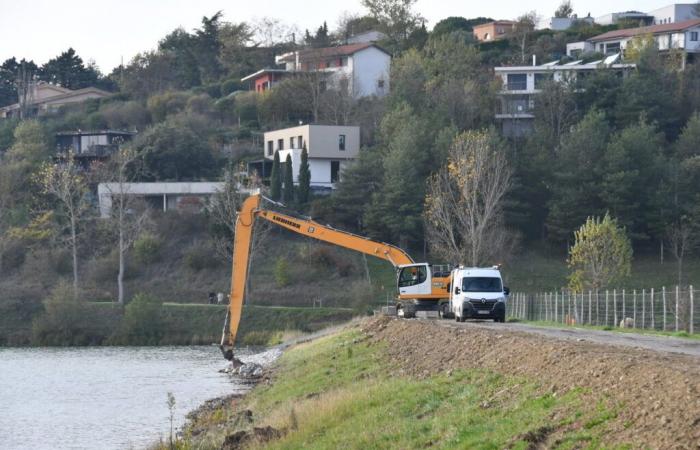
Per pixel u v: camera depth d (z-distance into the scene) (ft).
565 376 137.49
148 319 572.51
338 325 488.85
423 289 361.51
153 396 314.14
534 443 115.85
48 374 390.01
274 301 618.85
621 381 123.13
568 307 375.66
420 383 175.52
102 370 404.57
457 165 561.02
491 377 159.02
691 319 267.39
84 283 652.48
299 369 289.33
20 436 242.17
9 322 596.29
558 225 653.71
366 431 153.28
